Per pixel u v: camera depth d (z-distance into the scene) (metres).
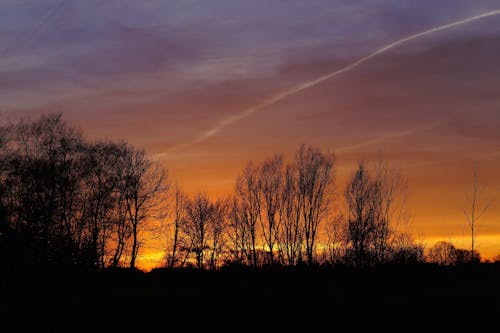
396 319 42.88
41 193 60.78
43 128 65.62
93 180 67.12
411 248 63.38
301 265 62.41
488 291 49.19
